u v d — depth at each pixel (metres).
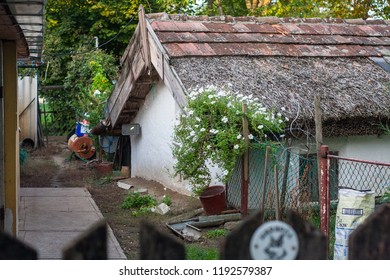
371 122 10.78
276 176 7.19
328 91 10.86
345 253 6.01
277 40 12.64
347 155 10.89
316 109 7.43
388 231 2.79
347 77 11.59
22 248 2.34
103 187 14.53
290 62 11.90
